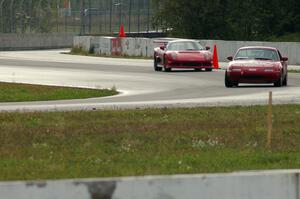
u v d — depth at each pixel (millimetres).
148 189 19719
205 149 36062
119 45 166625
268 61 78438
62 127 43531
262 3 193625
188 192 19969
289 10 194375
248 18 192625
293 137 40625
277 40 190125
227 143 38188
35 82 86812
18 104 62312
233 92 71625
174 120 47312
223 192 20234
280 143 38062
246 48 81125
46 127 43469
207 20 194875
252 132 42188
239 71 76688
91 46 179375
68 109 54938
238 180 20391
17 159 32281
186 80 88562
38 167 30094
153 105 57906
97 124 45031
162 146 36844
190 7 195875
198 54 104188
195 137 40094
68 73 102562
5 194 18812
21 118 47938
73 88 77125
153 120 47156
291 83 84062
